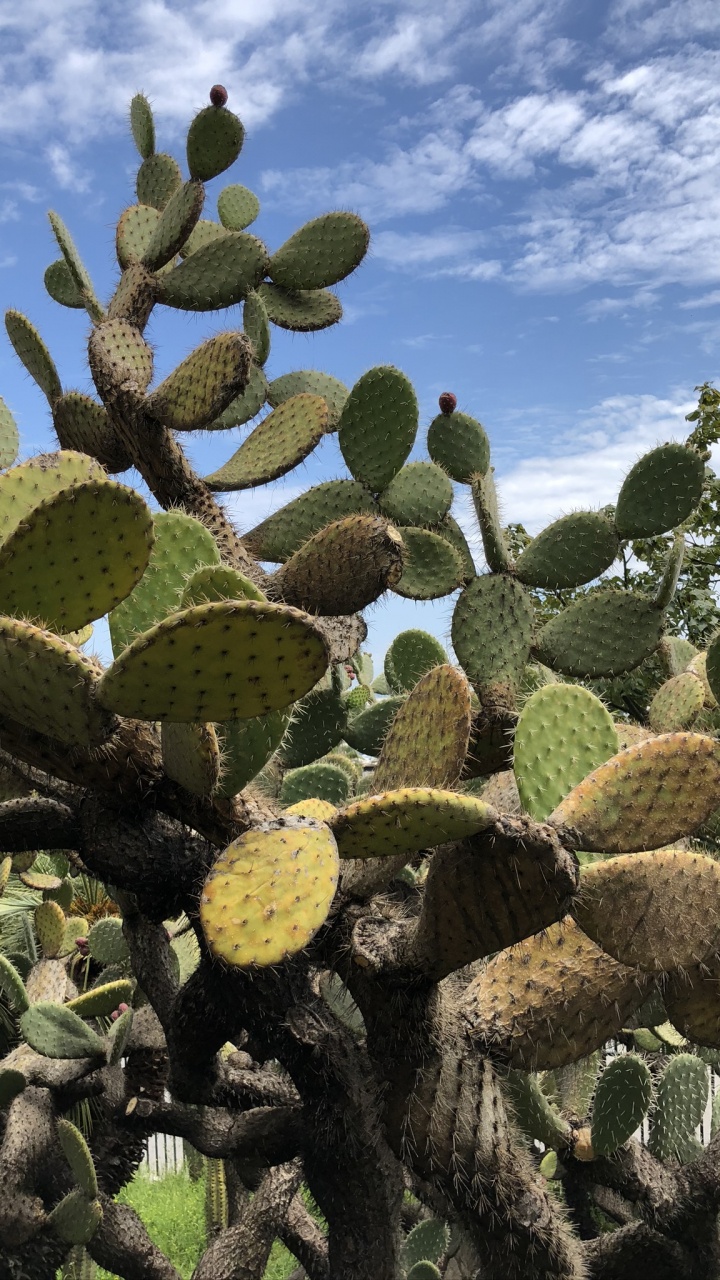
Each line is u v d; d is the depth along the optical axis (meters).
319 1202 2.03
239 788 1.68
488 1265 1.93
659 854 1.67
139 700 1.38
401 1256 2.07
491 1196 1.85
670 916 1.68
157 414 2.78
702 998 1.92
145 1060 3.25
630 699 7.57
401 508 3.51
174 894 1.82
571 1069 3.19
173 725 1.53
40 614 1.51
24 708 1.47
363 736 3.67
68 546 1.45
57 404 3.23
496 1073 1.96
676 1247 2.88
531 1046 1.94
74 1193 3.17
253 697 1.37
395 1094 1.83
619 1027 1.97
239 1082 2.45
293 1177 3.54
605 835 1.64
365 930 1.79
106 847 1.77
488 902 1.57
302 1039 1.90
